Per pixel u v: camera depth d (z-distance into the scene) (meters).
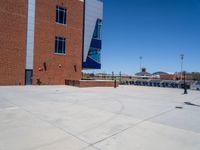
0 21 23.23
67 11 29.64
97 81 27.39
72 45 30.33
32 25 25.86
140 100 14.45
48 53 27.44
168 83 34.22
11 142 5.31
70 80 28.02
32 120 7.64
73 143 5.33
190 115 9.33
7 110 9.48
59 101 12.73
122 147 5.14
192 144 5.48
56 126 6.88
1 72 23.47
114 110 10.06
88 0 32.81
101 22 34.91
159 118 8.51
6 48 23.77
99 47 34.53
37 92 17.83
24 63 25.23
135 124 7.39
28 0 25.52
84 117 8.32
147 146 5.26
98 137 5.84
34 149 4.87
